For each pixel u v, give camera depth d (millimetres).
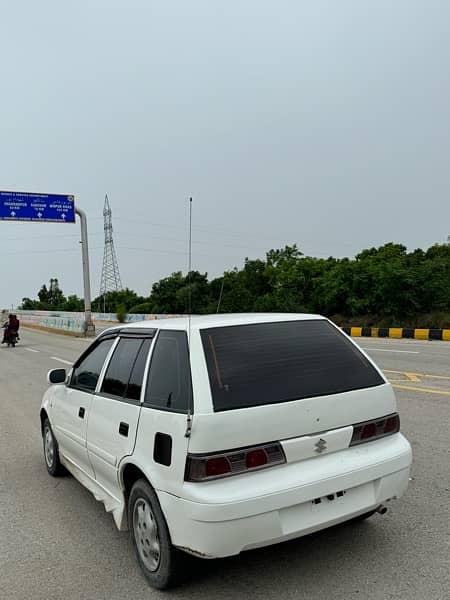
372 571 3314
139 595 3225
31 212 30328
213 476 2803
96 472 4160
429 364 12500
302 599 3049
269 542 2891
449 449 5719
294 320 3777
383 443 3457
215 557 2791
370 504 3270
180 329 3438
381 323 26484
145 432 3256
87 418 4234
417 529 3863
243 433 2902
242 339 3385
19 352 23359
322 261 36594
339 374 3447
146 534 3324
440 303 25375
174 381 3211
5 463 6316
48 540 4109
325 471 3062
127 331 4137
